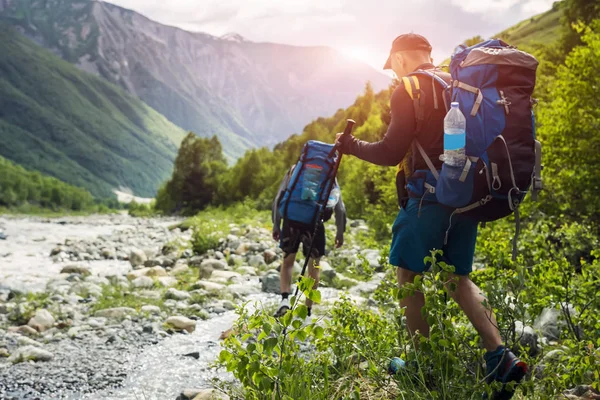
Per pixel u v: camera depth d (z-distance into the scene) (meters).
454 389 3.06
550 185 10.24
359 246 12.45
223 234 14.77
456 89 3.14
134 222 48.09
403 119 3.36
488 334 3.24
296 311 2.87
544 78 16.41
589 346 3.41
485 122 3.01
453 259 3.42
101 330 7.02
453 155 3.01
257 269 10.86
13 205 117.81
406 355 3.35
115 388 5.13
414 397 3.07
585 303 4.53
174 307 8.02
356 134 38.84
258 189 68.00
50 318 7.41
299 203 6.29
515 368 3.00
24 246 18.25
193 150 94.38
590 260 6.93
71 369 5.64
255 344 2.98
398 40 3.74
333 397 3.26
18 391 5.07
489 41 3.28
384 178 19.98
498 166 2.98
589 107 10.59
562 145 10.77
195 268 11.66
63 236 23.83
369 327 3.88
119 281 10.22
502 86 3.10
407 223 3.44
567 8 44.47
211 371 5.45
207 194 92.50
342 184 29.02
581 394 3.58
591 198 9.88
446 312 3.24
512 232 7.34
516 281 4.09
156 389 5.07
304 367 3.46
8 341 6.60
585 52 10.66
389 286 4.67
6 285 9.59
